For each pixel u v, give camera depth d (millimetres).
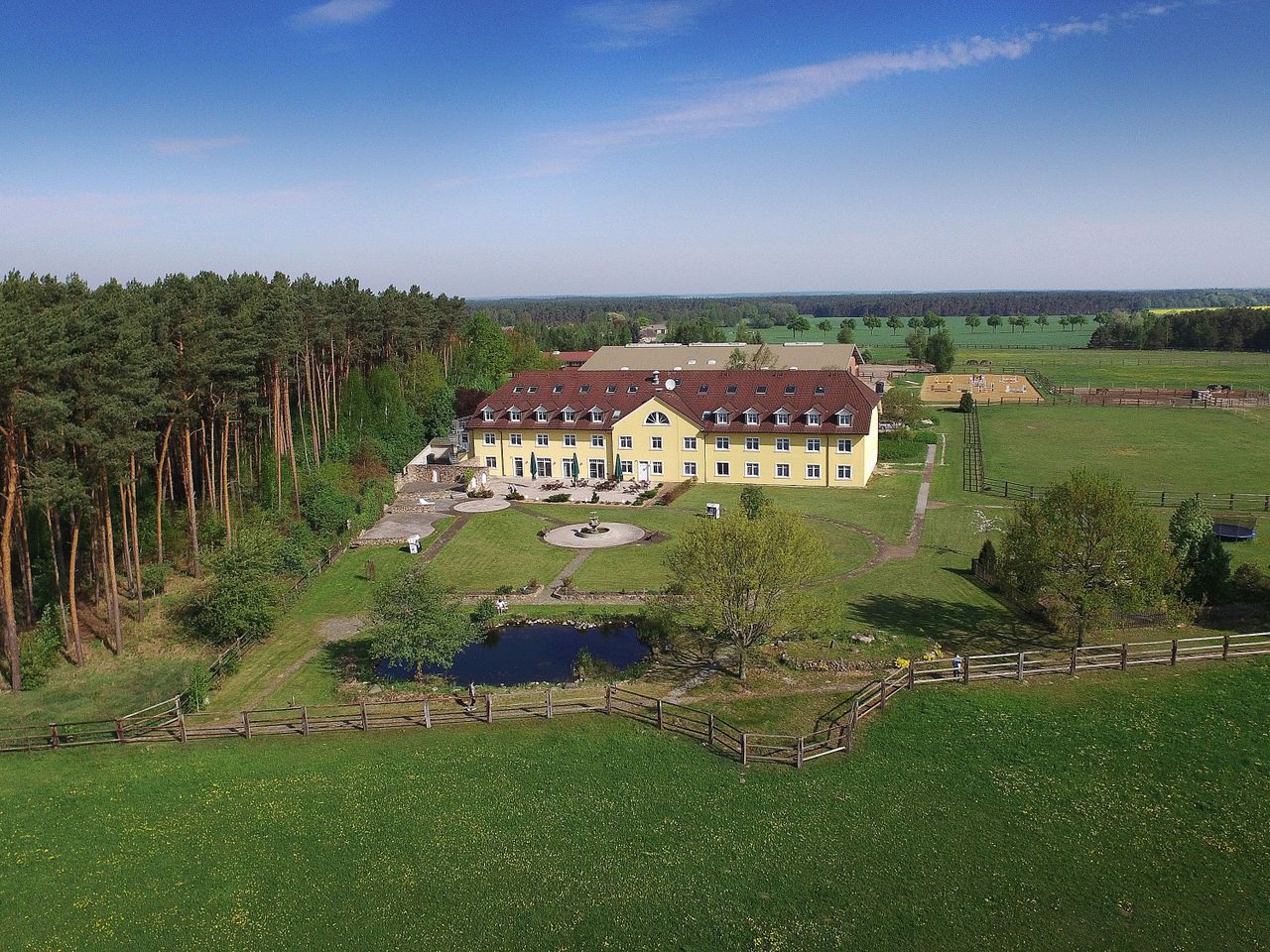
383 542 69500
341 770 33312
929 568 58906
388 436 100125
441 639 42156
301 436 92125
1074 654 39125
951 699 37281
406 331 112875
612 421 91625
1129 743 33594
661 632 46062
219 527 65750
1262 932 24078
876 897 25688
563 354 182125
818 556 42594
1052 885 26141
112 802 31453
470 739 35438
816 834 28641
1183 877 26344
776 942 24016
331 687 42719
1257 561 57375
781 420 87812
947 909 25156
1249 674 38438
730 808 30141
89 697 40750
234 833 29406
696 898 25734
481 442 96750
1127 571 40344
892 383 168875
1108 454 100188
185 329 56781
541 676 43719
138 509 64438
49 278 48375
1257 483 83688
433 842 28594
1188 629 44406
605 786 31609
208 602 48594
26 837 29391
